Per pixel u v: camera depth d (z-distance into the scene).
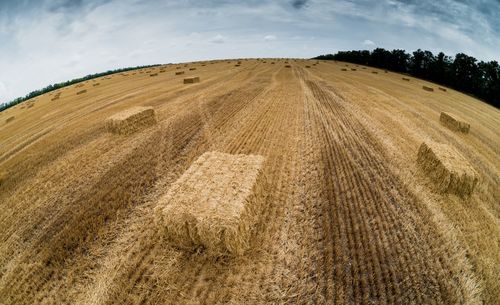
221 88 24.38
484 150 12.13
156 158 10.31
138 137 12.59
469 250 5.61
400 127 13.71
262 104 18.05
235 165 7.40
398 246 5.66
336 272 5.11
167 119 15.22
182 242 5.78
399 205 7.04
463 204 7.31
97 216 7.05
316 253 5.57
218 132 12.85
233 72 38.38
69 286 5.13
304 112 16.08
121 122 12.52
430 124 14.90
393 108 17.89
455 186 7.52
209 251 5.56
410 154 10.29
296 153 10.44
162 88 26.27
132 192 8.09
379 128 13.25
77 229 6.59
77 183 8.89
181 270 5.28
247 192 6.18
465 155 11.10
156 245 5.91
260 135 12.37
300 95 20.98
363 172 8.81
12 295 5.12
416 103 20.62
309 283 4.91
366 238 5.92
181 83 28.84
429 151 8.70
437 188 7.90
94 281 5.18
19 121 22.36
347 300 4.58
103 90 30.80
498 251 5.73
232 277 5.07
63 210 7.50
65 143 12.94
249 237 5.84
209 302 4.62
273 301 4.61
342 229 6.21
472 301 4.54
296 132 12.72
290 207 7.12
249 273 5.16
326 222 6.46
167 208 5.73
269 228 6.32
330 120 14.49
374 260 5.34
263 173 7.70
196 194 6.14
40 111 24.42
